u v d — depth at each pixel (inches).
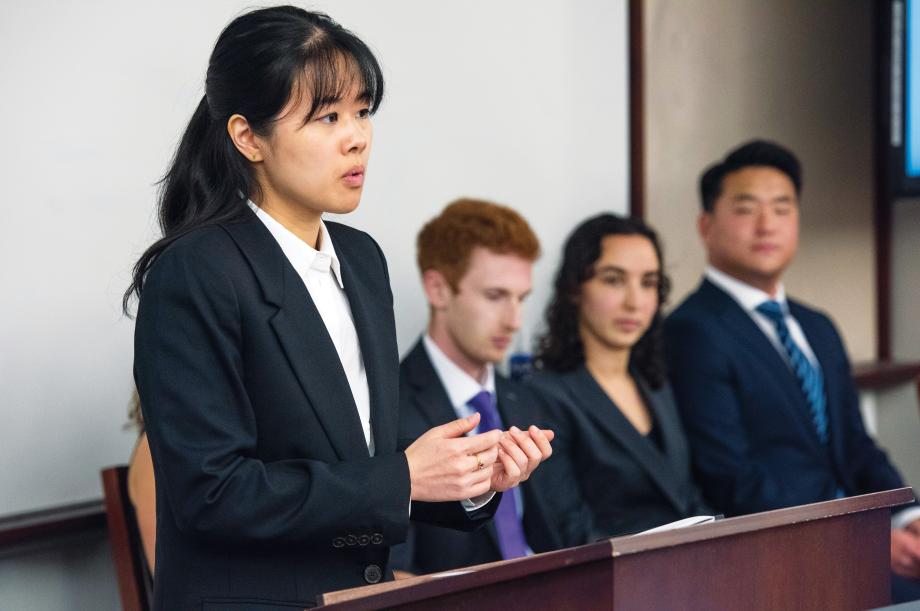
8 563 182.5
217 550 113.7
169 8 199.0
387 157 230.8
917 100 314.7
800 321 250.1
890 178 322.0
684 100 284.4
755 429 233.9
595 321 219.0
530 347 251.3
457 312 195.8
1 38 181.8
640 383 223.0
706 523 95.8
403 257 233.3
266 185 118.9
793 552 102.4
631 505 213.0
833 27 319.0
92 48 190.7
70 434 188.9
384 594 88.3
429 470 112.9
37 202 185.5
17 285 183.5
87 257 190.5
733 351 234.5
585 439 211.0
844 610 107.0
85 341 190.4
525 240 196.7
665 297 227.6
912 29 315.3
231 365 111.7
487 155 246.7
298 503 109.8
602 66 266.4
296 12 117.3
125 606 174.6
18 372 183.5
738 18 296.2
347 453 116.4
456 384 197.6
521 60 252.1
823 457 237.0
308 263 120.1
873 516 110.1
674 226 283.4
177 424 110.1
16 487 183.3
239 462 110.3
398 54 231.9
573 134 261.6
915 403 323.0
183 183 121.1
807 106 313.7
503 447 118.3
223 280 112.2
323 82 113.0
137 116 195.6
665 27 279.6
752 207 241.8
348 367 122.4
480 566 96.3
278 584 114.0
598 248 219.3
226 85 115.6
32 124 185.0
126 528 174.1
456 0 240.7
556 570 91.6
